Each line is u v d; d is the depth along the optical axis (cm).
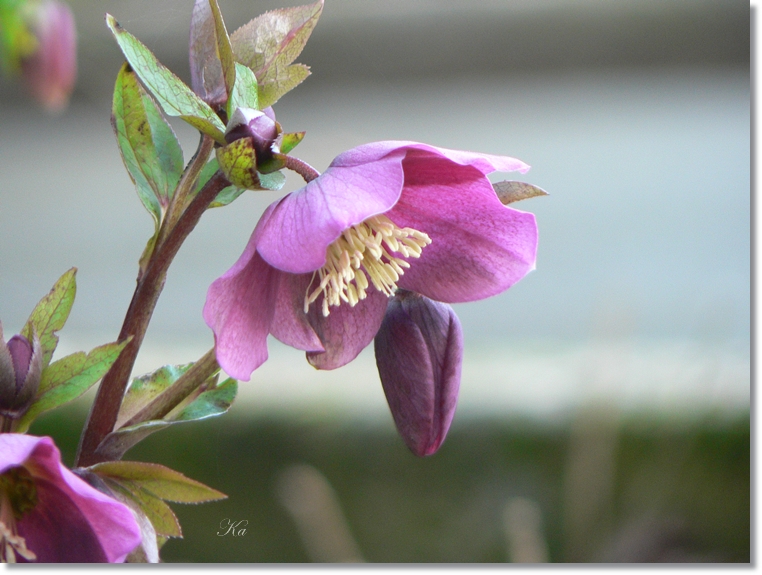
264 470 85
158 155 63
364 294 64
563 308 135
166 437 85
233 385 64
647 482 81
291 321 64
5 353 61
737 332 100
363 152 62
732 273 136
